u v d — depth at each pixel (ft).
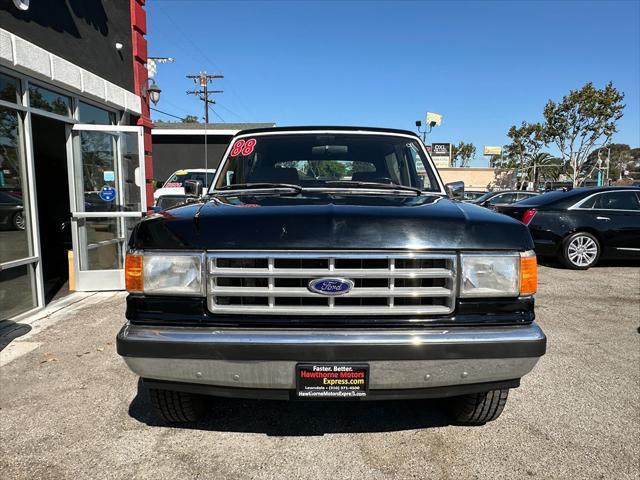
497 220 7.55
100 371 12.15
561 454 8.44
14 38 16.01
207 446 8.71
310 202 8.44
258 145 11.93
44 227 30.58
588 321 16.79
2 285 16.34
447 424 9.52
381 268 7.04
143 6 27.50
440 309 7.12
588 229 26.71
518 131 139.13
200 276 7.02
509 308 7.23
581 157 104.88
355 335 6.94
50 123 24.53
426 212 7.63
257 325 7.06
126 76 25.75
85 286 21.57
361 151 11.87
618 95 99.09
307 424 9.53
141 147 22.30
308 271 6.93
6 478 7.75
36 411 10.02
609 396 10.77
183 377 7.14
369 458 8.32
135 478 7.75
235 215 7.36
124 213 21.83
